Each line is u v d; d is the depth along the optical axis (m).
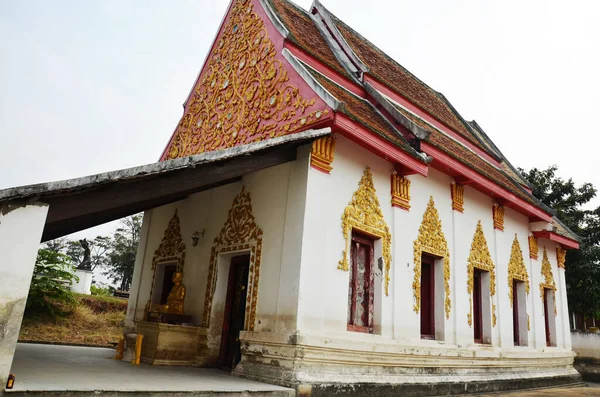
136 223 37.47
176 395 4.86
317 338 6.44
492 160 14.09
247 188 8.33
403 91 11.39
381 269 7.88
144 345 7.93
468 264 10.05
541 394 9.88
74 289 22.48
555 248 14.25
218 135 9.62
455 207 9.97
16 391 3.90
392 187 8.45
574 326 18.03
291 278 6.66
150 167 5.07
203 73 11.29
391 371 7.57
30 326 13.64
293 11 11.05
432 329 9.14
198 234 9.23
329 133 6.59
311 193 6.93
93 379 5.08
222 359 8.13
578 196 18.84
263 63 8.70
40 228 4.36
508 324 10.97
